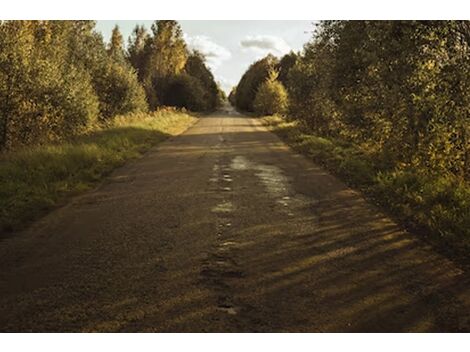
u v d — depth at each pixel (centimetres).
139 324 354
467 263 504
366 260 507
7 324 352
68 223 636
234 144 1780
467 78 806
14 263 482
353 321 368
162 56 5366
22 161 1034
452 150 844
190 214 687
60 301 392
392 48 1032
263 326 355
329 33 1515
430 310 391
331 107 1897
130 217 669
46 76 1634
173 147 1617
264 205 755
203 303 391
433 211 677
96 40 3138
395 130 1093
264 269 475
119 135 1747
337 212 717
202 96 6334
